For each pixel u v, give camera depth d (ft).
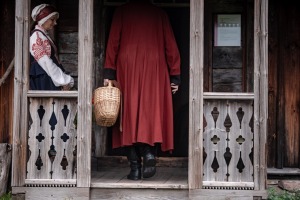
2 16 26.48
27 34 22.11
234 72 26.17
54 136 22.20
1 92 26.45
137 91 22.24
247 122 21.97
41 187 22.04
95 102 21.95
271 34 25.99
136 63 22.40
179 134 27.12
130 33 22.72
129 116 22.27
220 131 22.03
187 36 27.07
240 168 21.99
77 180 21.91
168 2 26.61
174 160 26.43
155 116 22.16
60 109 22.24
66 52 26.45
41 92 22.08
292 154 25.98
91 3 22.00
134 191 22.03
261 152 21.68
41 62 22.54
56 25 26.37
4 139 26.43
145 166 22.17
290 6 25.95
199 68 21.76
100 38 26.27
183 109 27.20
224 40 26.17
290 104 25.94
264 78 21.65
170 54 22.88
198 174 21.74
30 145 22.20
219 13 26.16
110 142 26.84
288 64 25.96
